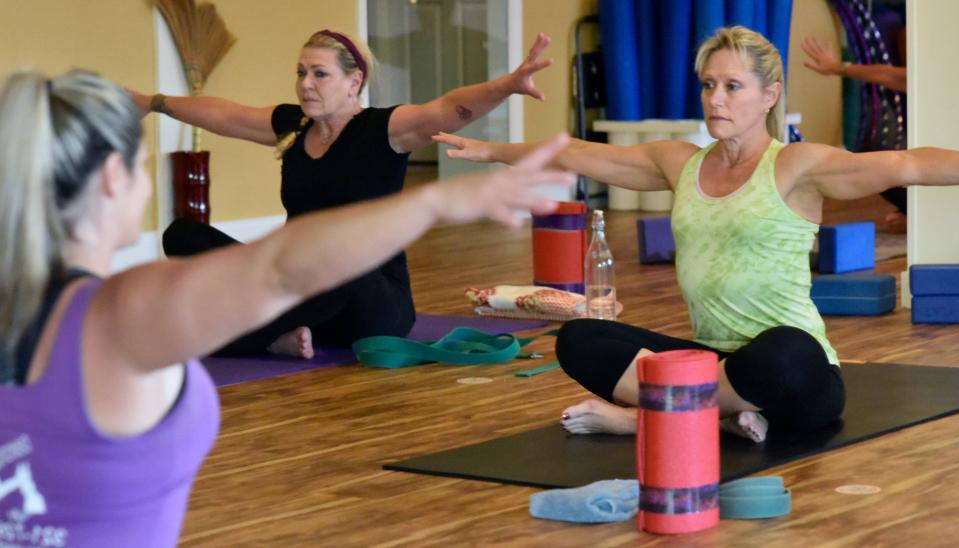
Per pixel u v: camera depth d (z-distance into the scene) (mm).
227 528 2865
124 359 1417
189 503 3059
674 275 6812
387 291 4836
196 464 1555
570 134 10312
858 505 2900
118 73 7012
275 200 7945
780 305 3398
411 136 4473
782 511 2838
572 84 10297
